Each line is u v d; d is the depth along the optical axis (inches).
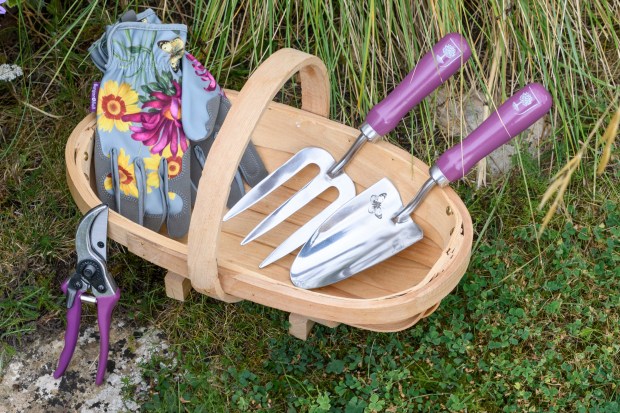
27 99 63.5
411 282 50.3
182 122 50.7
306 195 51.3
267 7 61.6
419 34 63.4
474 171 62.4
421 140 63.7
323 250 49.2
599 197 61.1
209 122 51.2
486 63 63.9
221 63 61.2
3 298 55.3
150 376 51.3
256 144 54.6
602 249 58.6
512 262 57.6
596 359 52.7
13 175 61.8
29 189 60.9
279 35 65.9
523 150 62.4
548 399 50.3
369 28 54.9
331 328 53.4
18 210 60.2
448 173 47.2
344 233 49.8
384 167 51.0
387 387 50.0
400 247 49.4
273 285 43.8
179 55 50.9
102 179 50.5
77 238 45.4
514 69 62.3
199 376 51.0
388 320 43.2
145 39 50.4
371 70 60.4
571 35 59.1
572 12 64.0
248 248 52.9
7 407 49.6
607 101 63.9
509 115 46.2
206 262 42.5
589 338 53.5
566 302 55.3
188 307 54.9
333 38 64.9
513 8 61.8
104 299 46.6
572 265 57.3
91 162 51.0
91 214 45.2
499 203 60.8
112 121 50.3
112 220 45.9
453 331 53.2
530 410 50.1
